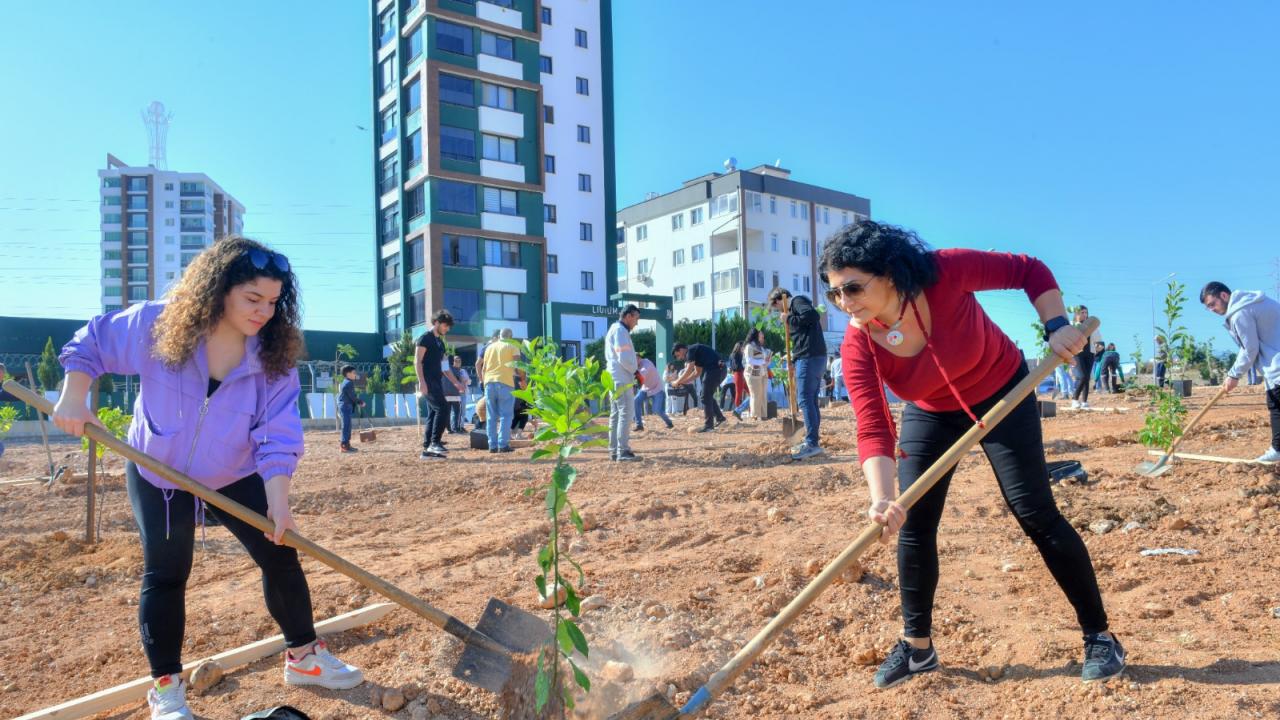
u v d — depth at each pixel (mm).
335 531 6668
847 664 3520
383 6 44938
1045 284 3035
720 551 5238
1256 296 6781
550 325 30359
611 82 46844
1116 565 4621
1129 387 17703
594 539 5840
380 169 46156
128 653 3883
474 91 42000
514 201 43219
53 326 43125
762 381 15844
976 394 3141
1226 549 4656
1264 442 8172
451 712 3141
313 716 3139
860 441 3104
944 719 2957
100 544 6090
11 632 4238
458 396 16516
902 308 2910
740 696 3230
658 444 11852
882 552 4949
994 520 5707
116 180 119188
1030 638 3572
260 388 3189
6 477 10586
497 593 4578
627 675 3303
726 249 61219
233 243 3055
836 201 65000
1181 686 2957
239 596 4703
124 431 7609
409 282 43188
